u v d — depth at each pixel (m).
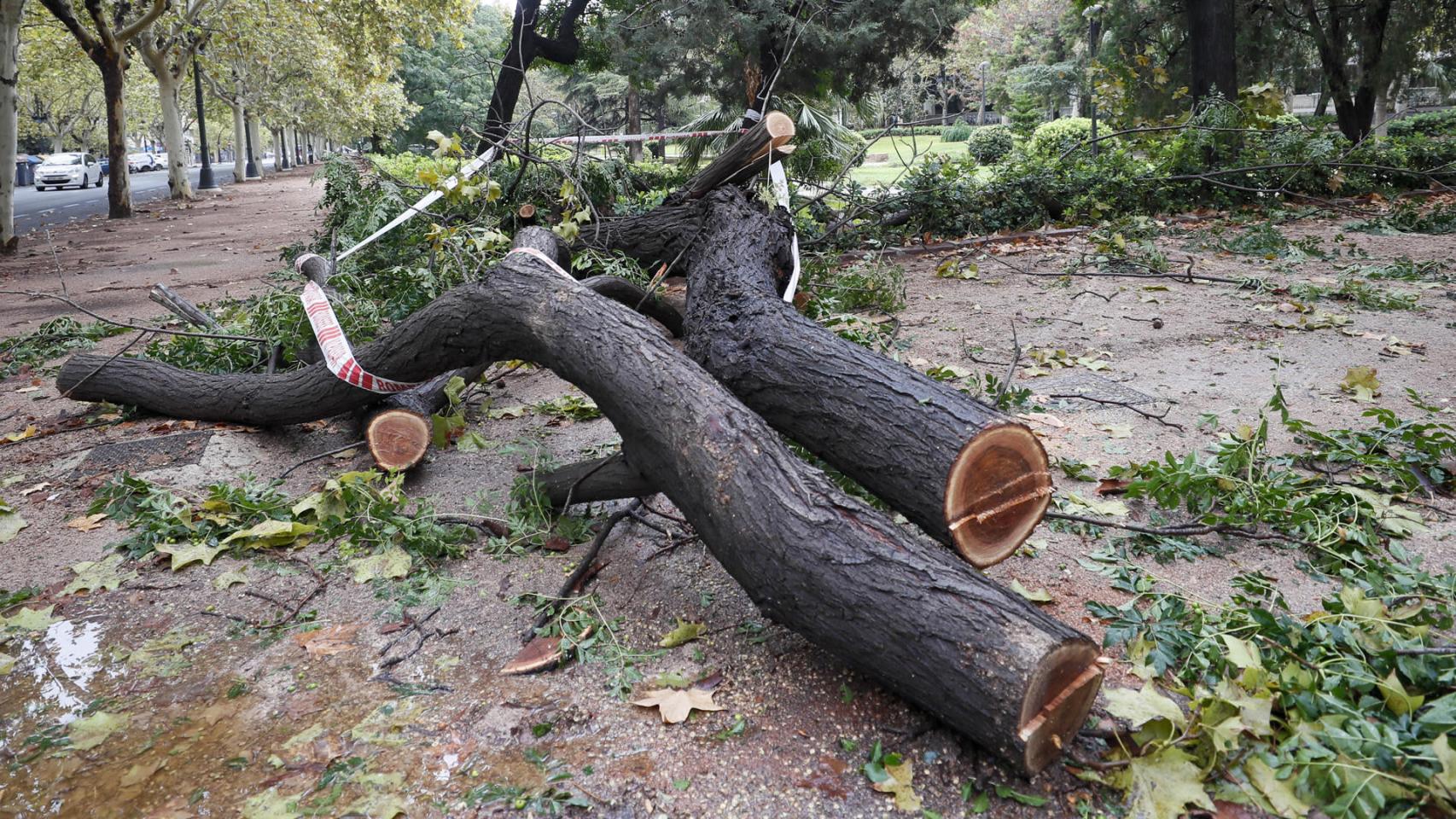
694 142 13.04
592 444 4.35
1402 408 4.30
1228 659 2.24
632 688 2.50
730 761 2.19
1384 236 9.91
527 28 12.81
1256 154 12.42
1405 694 2.07
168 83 26.47
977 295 7.50
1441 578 2.74
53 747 2.35
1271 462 3.62
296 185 34.66
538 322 3.38
